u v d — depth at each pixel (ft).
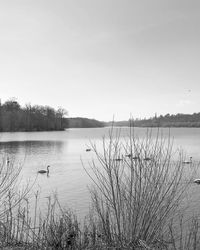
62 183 78.89
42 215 40.88
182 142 229.25
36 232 24.43
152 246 18.85
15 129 458.50
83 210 47.60
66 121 557.33
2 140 277.64
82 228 24.66
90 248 19.93
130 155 20.61
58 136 357.61
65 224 21.48
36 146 216.95
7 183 30.78
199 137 318.65
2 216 26.22
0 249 21.07
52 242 20.33
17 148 199.31
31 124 475.31
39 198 57.36
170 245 20.56
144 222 19.44
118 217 19.84
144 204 19.45
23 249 20.97
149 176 19.60
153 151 20.63
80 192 65.72
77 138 313.94
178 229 27.50
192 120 518.37
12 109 473.67
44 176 90.89
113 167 20.56
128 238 19.49
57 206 51.19
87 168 105.91
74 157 146.92
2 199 30.66
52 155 157.28
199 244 20.99
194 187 55.31
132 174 19.90
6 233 23.44
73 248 19.99
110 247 19.36
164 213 20.03
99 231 21.54
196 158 114.11
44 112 510.58
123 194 19.95
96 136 336.08
